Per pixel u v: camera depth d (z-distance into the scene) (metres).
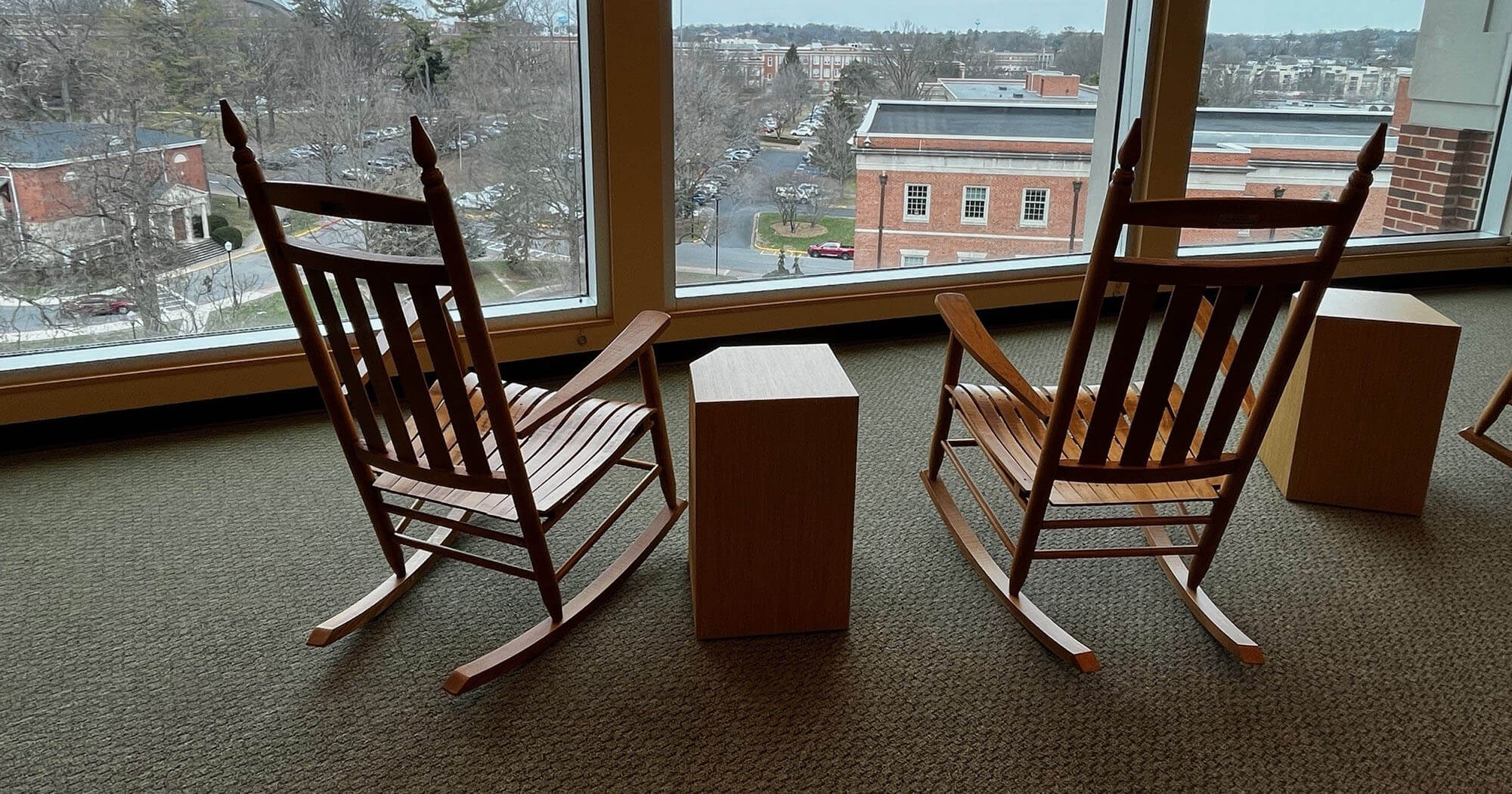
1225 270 1.40
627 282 3.25
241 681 1.74
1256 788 1.50
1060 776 1.52
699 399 1.67
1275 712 1.67
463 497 1.79
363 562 2.13
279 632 1.88
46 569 2.10
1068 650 1.76
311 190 1.40
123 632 1.88
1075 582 2.05
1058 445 1.63
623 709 1.67
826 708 1.67
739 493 1.74
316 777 1.52
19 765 1.54
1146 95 3.74
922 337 3.71
